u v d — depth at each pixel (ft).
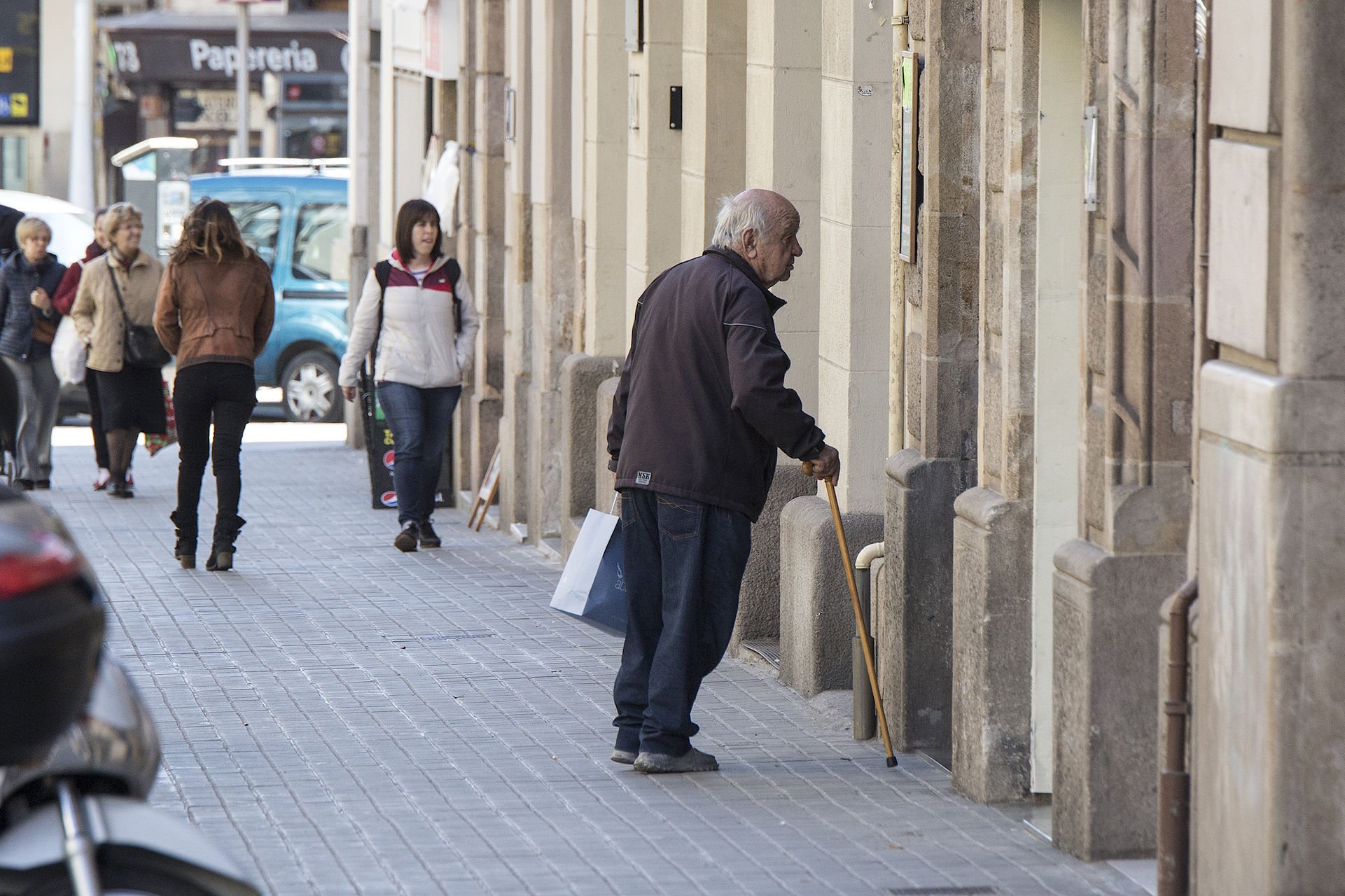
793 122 65.87
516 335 97.86
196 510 87.40
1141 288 42.22
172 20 252.83
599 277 86.02
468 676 64.75
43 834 27.84
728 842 45.39
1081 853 44.06
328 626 73.82
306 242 167.43
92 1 233.14
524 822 46.93
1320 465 33.63
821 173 62.85
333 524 103.40
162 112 254.88
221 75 252.83
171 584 83.30
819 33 65.51
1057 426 48.24
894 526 54.80
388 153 131.23
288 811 47.88
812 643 60.75
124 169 193.36
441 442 93.86
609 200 85.71
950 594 54.49
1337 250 33.47
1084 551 44.14
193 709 59.47
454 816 47.44
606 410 79.10
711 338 50.60
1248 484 34.53
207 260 85.35
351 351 93.04
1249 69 35.04
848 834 46.21
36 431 115.65
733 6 70.54
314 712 59.21
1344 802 33.96
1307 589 33.71
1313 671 33.78
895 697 55.01
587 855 44.11
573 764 52.85
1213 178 37.01
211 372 85.51
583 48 87.04
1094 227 43.86
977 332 53.62
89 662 27.30
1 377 114.52
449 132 115.85
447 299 93.15
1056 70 47.26
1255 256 34.88
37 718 26.53
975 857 44.39
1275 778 33.94
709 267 51.19
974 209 53.26
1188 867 38.52
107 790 30.40
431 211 92.73
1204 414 36.60
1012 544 48.49
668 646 51.49
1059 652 44.86
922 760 54.03
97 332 109.29
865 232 59.98
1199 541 37.09
